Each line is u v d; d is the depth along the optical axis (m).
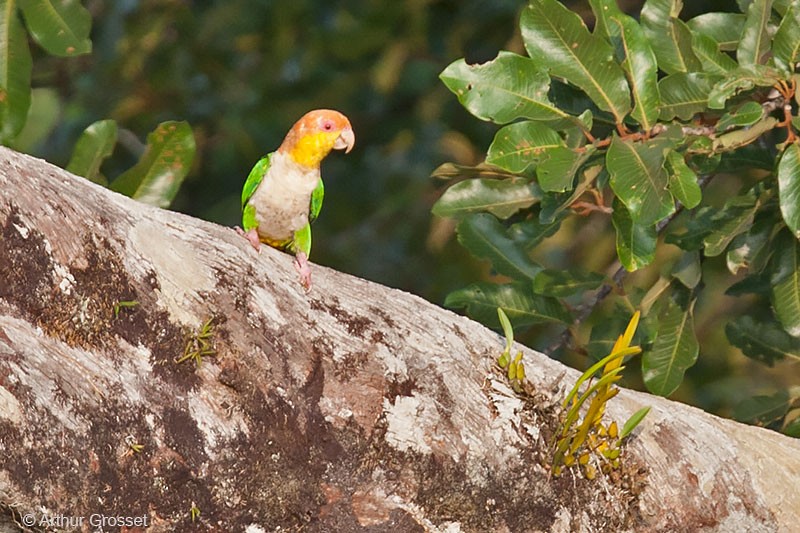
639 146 7.61
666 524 7.27
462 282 16.05
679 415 7.72
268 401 6.20
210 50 16.69
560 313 9.55
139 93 16.64
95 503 5.55
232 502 5.99
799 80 8.01
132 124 16.81
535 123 7.89
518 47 15.12
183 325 6.05
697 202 7.57
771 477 7.71
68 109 16.53
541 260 16.06
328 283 6.90
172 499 5.79
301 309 6.62
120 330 5.86
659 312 9.39
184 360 5.99
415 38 15.84
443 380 6.89
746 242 8.92
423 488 6.61
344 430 6.41
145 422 5.75
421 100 16.50
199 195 17.45
